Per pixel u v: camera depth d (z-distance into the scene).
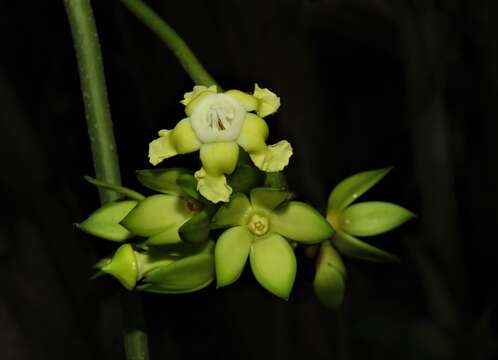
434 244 0.52
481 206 0.56
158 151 0.32
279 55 0.48
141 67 0.47
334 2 0.52
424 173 0.51
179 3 0.45
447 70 0.54
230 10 0.46
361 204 0.34
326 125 0.61
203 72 0.33
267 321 0.47
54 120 0.53
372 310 0.53
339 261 0.34
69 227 0.50
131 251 0.32
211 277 0.32
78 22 0.33
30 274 0.49
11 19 0.52
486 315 0.51
